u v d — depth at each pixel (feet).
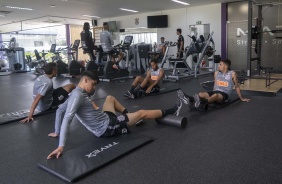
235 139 8.59
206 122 10.55
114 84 22.27
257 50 22.35
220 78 13.50
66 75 28.43
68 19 43.24
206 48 25.03
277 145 7.99
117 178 6.22
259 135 8.91
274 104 13.41
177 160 7.11
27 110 13.32
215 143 8.29
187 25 34.17
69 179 6.06
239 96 14.17
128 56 29.07
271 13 27.94
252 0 20.20
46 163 6.85
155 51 29.94
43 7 31.91
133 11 36.32
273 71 28.55
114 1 28.86
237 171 6.41
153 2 29.76
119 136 8.63
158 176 6.26
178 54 29.35
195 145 8.16
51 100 12.55
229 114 11.69
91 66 24.12
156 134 9.22
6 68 38.50
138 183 5.98
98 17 41.91
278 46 28.09
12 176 6.51
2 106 14.78
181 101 11.36
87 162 6.83
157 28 37.04
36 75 31.86
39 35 56.65
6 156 7.80
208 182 5.93
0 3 29.01
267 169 6.48
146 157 7.34
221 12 31.17
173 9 34.99
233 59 31.42
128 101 15.15
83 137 9.14
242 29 30.17
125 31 40.83
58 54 34.09
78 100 7.41
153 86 16.75
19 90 20.56
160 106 13.76
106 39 24.41
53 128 10.39
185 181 6.00
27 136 9.55
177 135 9.09
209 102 12.23
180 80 23.63
